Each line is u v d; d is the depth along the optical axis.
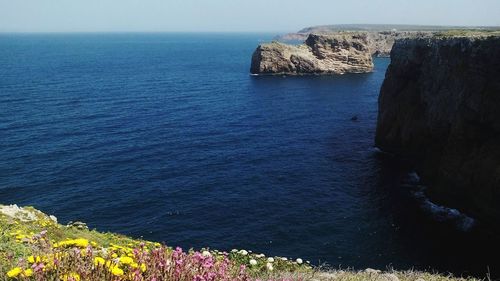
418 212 34.41
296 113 72.62
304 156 48.44
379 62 168.88
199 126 61.53
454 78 36.41
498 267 26.11
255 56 129.88
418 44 44.94
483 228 31.58
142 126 59.97
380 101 53.09
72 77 109.88
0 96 77.25
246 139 55.16
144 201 35.25
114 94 86.38
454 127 35.56
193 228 30.98
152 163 44.62
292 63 127.75
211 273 5.71
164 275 5.53
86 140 51.75
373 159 47.88
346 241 29.44
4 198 34.91
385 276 11.31
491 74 31.78
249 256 12.70
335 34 135.88
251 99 86.00
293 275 10.16
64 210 33.31
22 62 148.25
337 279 10.09
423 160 42.25
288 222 32.06
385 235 30.41
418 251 28.23
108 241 12.96
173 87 99.44
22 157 44.50
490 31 49.94
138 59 179.50
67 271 5.32
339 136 57.50
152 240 29.17
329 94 93.25
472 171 32.78
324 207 34.91
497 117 31.14
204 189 38.12
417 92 45.62
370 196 37.44
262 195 37.09
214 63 164.75
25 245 8.58
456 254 27.84
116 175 40.84
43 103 72.81
